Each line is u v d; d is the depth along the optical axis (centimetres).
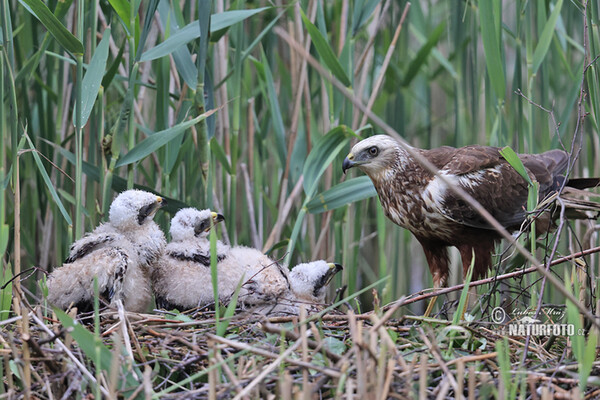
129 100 996
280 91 1357
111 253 897
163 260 973
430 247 1121
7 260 1152
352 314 705
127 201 944
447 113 1647
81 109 968
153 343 748
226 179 1220
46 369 684
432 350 675
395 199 1082
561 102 1438
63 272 899
